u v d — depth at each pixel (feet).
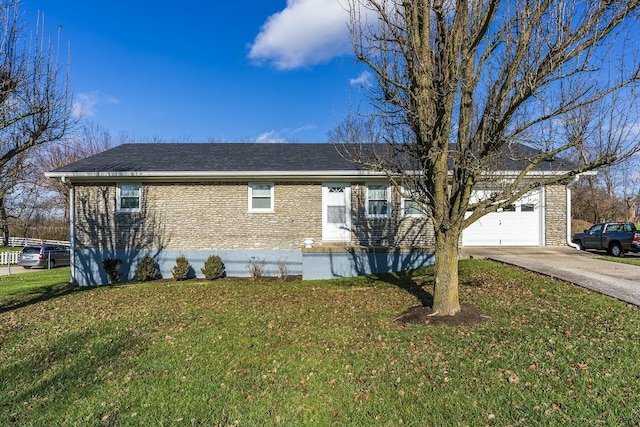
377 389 13.33
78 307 28.17
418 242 44.78
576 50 16.06
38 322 24.06
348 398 12.82
